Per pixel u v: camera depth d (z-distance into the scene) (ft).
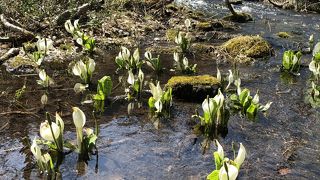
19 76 6.52
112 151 4.38
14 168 3.98
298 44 9.24
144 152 4.41
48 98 5.71
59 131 4.17
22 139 4.55
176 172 4.05
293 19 12.01
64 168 4.02
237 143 4.71
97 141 4.58
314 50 7.73
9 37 7.86
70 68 7.03
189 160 4.29
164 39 9.29
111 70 7.05
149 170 4.07
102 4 10.87
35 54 6.89
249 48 8.36
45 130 4.14
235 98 5.64
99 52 8.11
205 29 10.23
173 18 11.09
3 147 4.36
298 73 7.28
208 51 8.46
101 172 3.99
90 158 4.22
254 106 5.43
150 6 11.59
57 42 8.18
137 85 5.88
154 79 6.70
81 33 8.13
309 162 4.36
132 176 3.95
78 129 4.17
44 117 5.11
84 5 9.76
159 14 11.13
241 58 8.09
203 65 7.63
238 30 10.52
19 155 4.23
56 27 8.86
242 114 5.48
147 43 8.95
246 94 5.54
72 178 3.86
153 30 9.97
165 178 3.94
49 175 3.82
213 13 12.43
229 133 4.94
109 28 9.50
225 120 4.99
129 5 11.37
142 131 4.89
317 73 6.89
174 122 5.18
